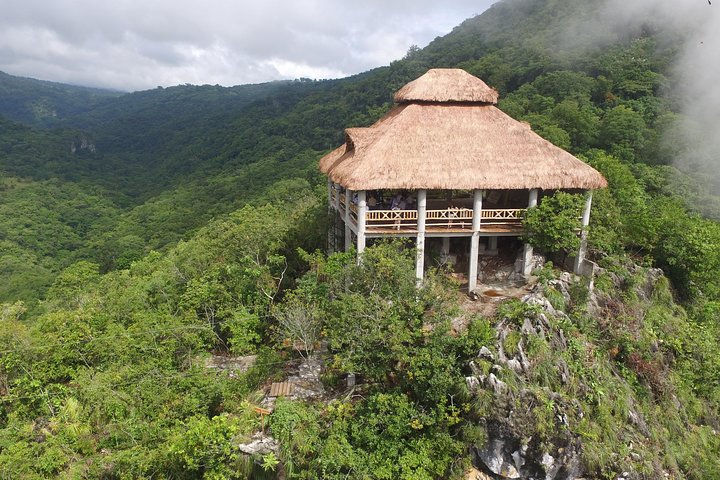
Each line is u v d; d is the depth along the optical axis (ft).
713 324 68.59
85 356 59.00
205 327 59.06
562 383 46.09
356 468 41.60
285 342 58.65
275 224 81.30
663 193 110.22
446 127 59.41
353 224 59.47
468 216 59.88
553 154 59.21
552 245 58.65
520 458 41.93
